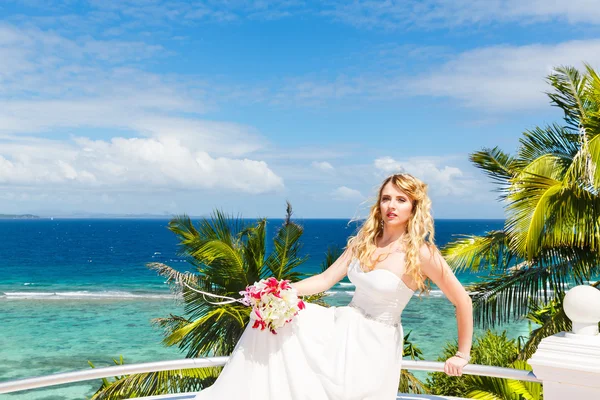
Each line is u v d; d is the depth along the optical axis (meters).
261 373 2.71
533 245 8.27
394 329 2.79
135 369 2.80
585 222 8.29
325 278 3.06
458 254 10.72
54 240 128.75
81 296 52.03
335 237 126.50
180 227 12.30
